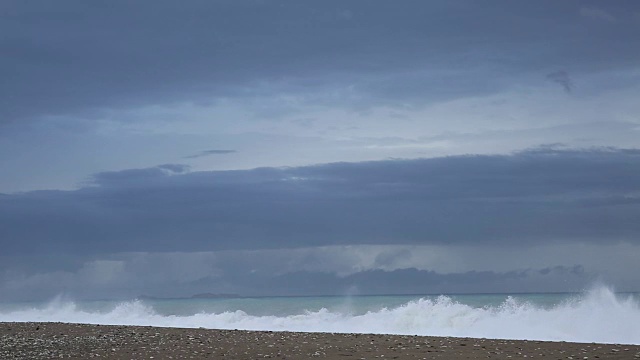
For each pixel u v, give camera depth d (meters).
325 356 23.77
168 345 27.22
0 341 28.80
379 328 38.59
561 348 25.05
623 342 30.84
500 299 67.75
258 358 23.45
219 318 47.19
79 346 27.02
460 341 27.70
